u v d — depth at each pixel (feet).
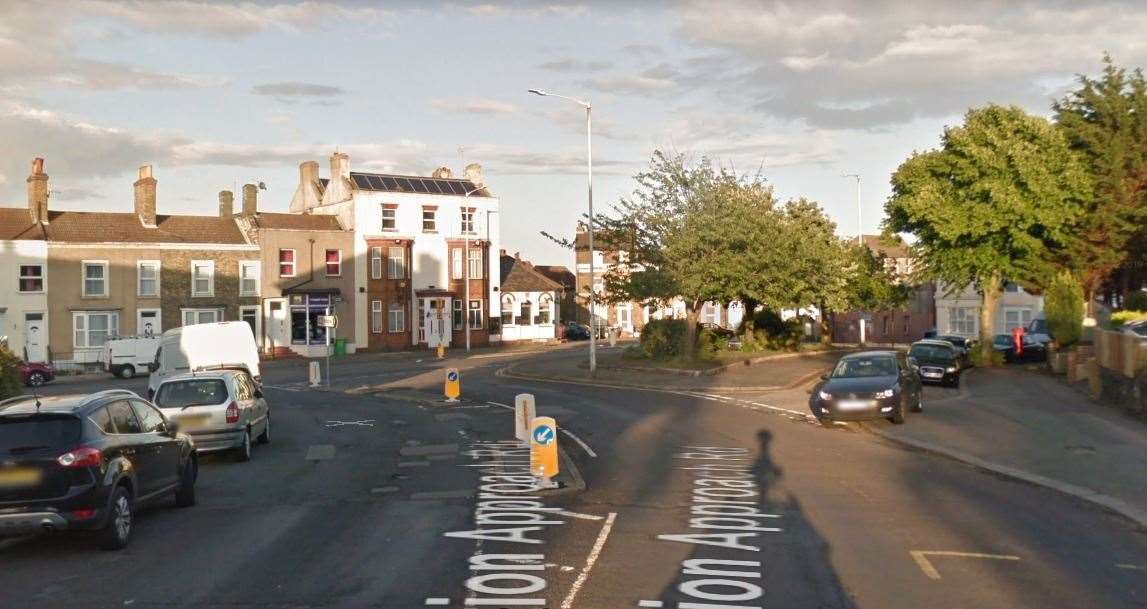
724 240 125.49
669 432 73.61
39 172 170.60
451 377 105.19
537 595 28.94
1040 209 120.57
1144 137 120.78
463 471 56.29
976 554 34.01
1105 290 145.18
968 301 215.72
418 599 28.58
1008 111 126.00
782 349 169.78
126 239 175.22
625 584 30.14
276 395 116.26
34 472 34.58
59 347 167.73
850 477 52.06
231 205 194.90
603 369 136.67
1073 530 38.29
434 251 212.23
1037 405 83.66
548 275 309.83
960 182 129.80
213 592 29.86
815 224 155.74
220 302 184.03
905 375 78.95
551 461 48.83
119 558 35.14
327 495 49.08
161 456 42.09
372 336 203.10
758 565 32.50
